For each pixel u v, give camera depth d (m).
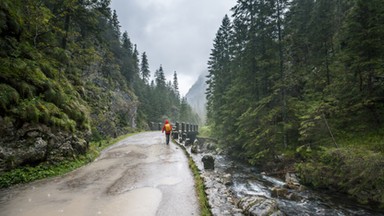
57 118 9.05
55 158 8.41
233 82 20.22
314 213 7.31
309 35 16.78
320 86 14.45
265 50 15.66
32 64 10.01
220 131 21.67
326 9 16.67
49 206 4.92
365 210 7.54
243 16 17.36
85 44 24.52
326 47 15.81
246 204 5.46
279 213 5.07
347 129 10.70
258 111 14.03
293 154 12.73
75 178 7.43
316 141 11.33
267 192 9.34
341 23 15.42
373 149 8.15
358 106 9.80
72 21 18.88
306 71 15.55
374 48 9.19
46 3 15.48
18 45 10.22
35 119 7.71
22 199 5.33
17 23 10.43
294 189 9.88
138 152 13.10
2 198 5.36
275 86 13.66
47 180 7.09
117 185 6.66
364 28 9.41
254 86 16.91
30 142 7.35
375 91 9.97
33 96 8.65
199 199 5.53
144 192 6.03
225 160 17.91
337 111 10.28
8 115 6.83
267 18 15.02
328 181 9.36
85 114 12.63
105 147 15.34
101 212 4.65
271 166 13.61
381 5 9.01
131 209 4.85
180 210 4.84
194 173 8.20
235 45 22.34
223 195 6.15
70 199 5.39
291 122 13.29
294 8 15.08
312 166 10.15
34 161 7.52
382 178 6.84
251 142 14.37
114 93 35.47
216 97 26.06
